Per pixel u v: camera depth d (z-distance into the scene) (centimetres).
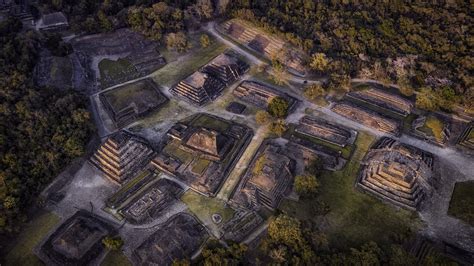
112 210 9619
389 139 10869
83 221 9300
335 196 9700
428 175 9888
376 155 10325
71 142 10138
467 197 9512
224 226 9181
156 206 9619
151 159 10712
